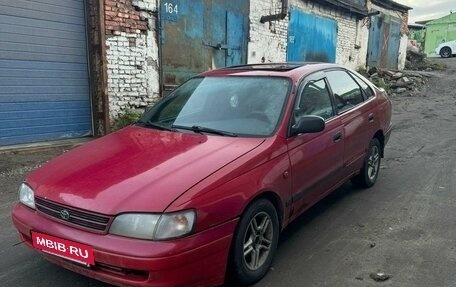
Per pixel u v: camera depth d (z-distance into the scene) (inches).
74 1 320.8
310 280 130.1
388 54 886.4
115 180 115.0
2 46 285.6
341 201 197.8
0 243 156.3
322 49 649.6
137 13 348.2
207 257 108.7
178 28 387.5
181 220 104.2
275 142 137.3
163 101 176.6
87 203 108.8
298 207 148.4
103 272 108.0
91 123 343.9
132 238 103.7
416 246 152.0
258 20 492.4
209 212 108.8
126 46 344.2
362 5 748.0
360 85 208.8
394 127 387.5
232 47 456.8
